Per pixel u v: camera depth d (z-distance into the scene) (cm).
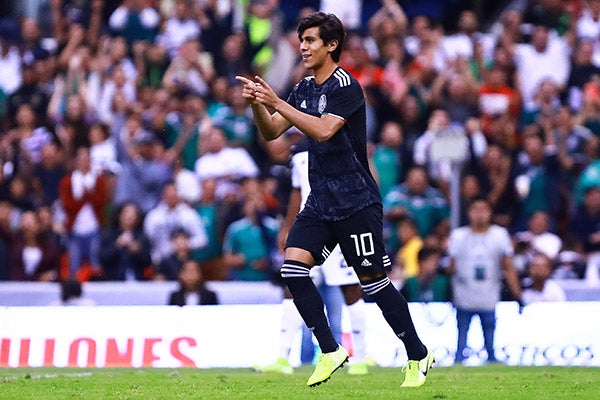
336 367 2436
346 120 2362
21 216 5219
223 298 4709
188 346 3984
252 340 3988
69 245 5159
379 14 6291
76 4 6444
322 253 2436
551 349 4112
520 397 2339
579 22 6394
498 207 5378
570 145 5584
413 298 4544
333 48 2394
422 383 2547
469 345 4141
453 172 4750
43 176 5478
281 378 2977
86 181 5178
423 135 5516
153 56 6066
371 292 2486
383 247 2436
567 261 4997
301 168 3272
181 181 5303
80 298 4672
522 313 4147
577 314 4131
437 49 6084
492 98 5841
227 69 6053
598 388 2567
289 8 7162
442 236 5053
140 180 5231
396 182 5462
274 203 5122
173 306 4041
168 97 5741
